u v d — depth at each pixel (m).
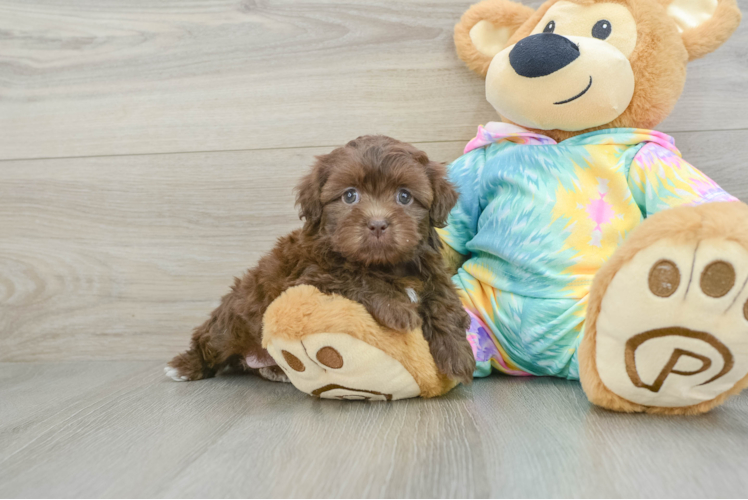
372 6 2.32
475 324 1.94
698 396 1.39
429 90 2.31
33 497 1.05
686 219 1.24
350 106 2.35
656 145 1.88
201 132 2.41
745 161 2.19
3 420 1.57
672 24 1.83
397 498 0.97
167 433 1.40
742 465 1.08
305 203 1.64
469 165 2.10
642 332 1.31
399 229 1.48
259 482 1.06
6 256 2.51
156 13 2.41
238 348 1.93
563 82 1.76
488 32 2.12
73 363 2.45
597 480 1.02
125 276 2.46
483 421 1.40
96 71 2.45
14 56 2.48
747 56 2.17
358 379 1.51
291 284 1.55
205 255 2.43
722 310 1.24
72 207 2.47
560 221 1.84
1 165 2.50
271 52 2.37
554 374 1.90
